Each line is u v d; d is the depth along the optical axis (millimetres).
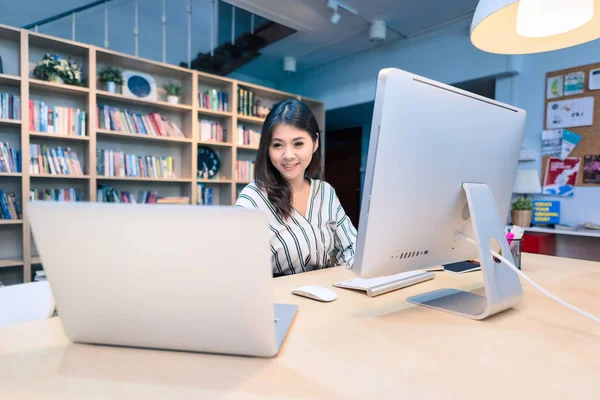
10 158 2740
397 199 670
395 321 713
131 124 3277
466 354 570
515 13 1130
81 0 3789
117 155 3223
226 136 3924
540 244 2566
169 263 503
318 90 5105
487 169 829
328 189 1448
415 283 1010
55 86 2822
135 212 480
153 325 554
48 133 2816
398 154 646
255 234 471
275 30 4020
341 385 475
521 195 3285
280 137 1234
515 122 874
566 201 3025
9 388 465
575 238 2666
